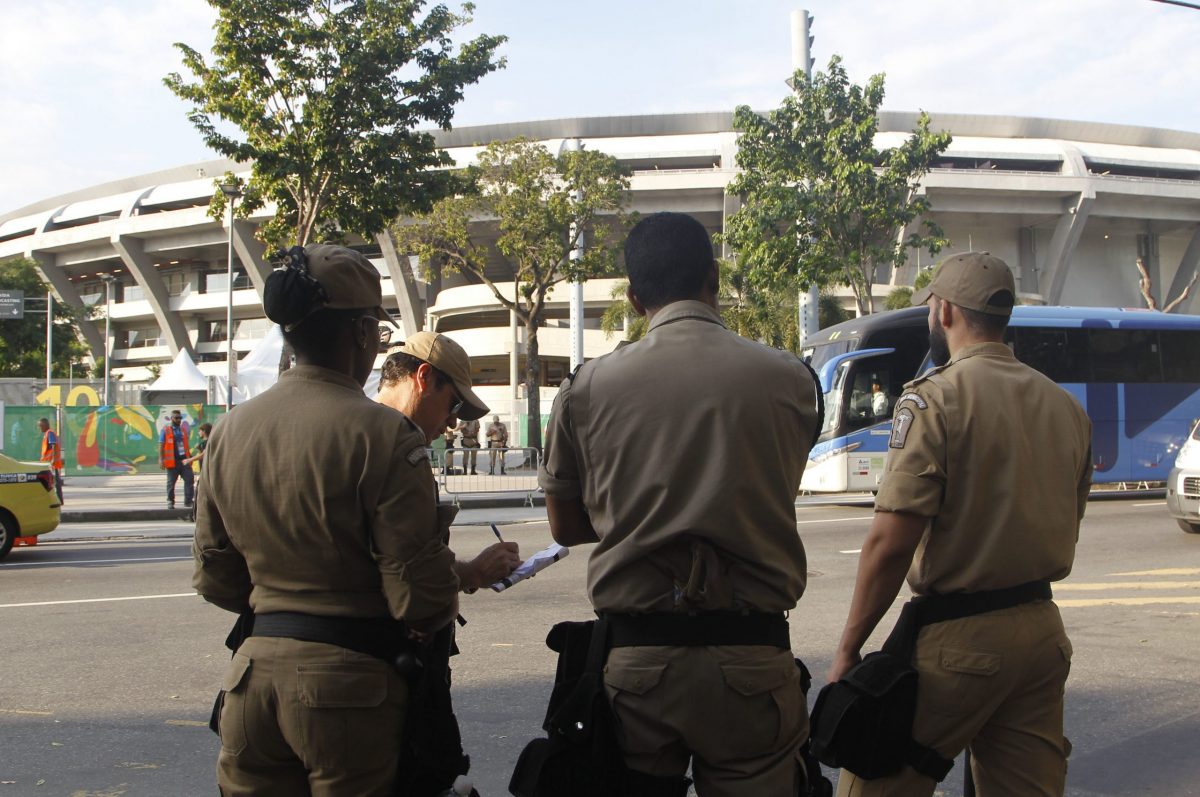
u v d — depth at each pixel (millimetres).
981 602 2531
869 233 23625
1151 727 5094
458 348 3318
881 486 2594
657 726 2164
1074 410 2713
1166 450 17938
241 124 18125
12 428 29609
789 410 2275
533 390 34125
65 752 4793
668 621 2184
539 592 8891
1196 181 61250
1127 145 68000
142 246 69875
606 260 33344
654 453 2197
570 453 2348
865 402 17125
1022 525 2516
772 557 2232
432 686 2350
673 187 57031
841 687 2562
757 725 2172
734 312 33781
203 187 68938
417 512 2223
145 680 6062
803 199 22453
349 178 18281
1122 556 10766
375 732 2219
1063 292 65688
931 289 2801
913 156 22938
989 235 63656
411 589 2188
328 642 2211
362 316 2391
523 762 2297
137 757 4727
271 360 24188
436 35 18547
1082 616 7660
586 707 2215
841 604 8219
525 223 32094
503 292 55594
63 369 64812
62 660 6562
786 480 2264
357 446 2211
